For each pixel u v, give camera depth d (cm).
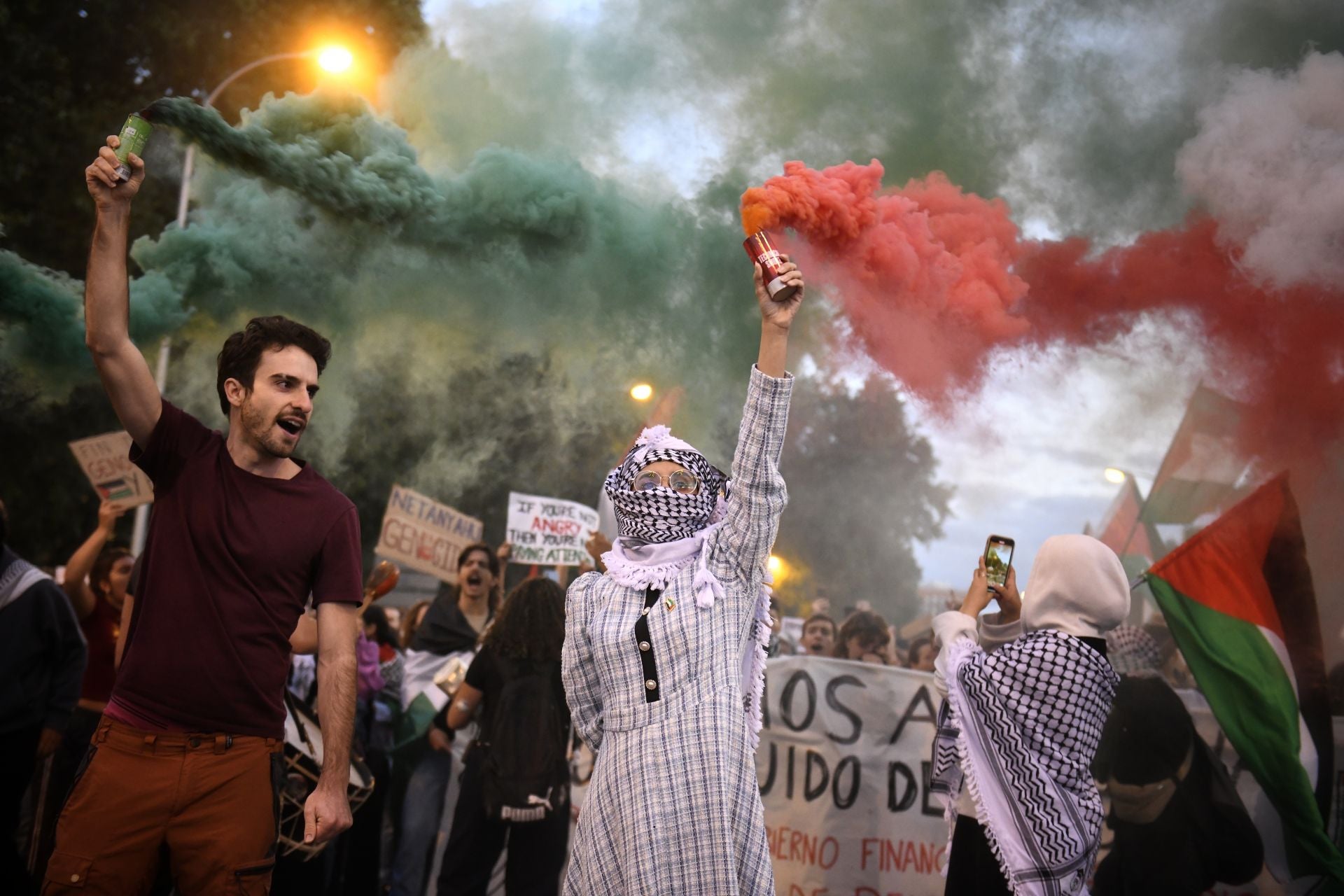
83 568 615
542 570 912
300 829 393
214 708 293
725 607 290
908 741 582
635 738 278
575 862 282
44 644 511
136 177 299
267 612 303
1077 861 337
